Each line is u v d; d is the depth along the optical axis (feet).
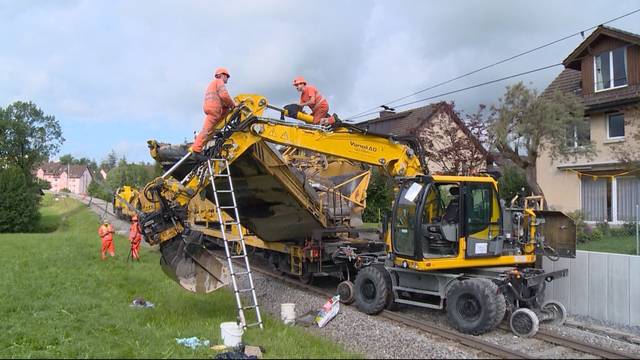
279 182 37.73
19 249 62.44
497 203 32.40
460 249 30.58
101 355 21.89
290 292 39.32
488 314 27.73
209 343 24.14
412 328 30.01
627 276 32.01
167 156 34.14
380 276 32.99
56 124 236.63
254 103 31.27
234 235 52.65
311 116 33.94
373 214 84.23
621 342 27.20
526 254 33.24
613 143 66.33
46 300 34.01
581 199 70.79
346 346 25.70
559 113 54.24
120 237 80.53
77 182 393.91
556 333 28.35
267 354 22.79
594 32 69.41
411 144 37.06
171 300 34.68
